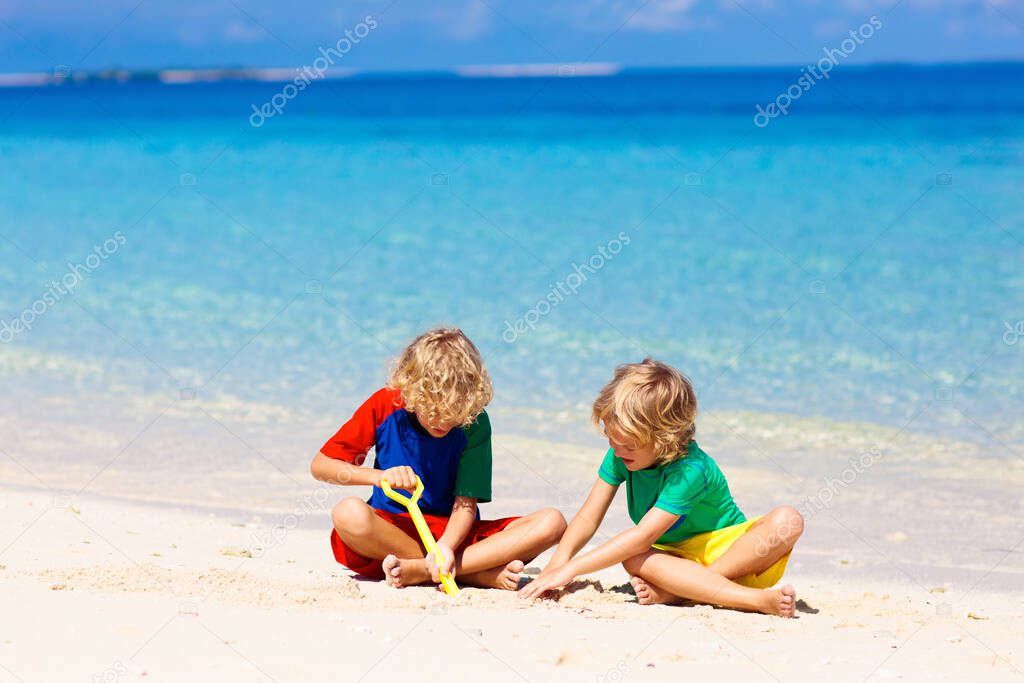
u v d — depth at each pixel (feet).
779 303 40.88
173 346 35.63
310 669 10.21
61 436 25.88
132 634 10.99
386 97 244.83
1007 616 13.94
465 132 130.41
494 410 28.53
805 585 16.08
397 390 15.25
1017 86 236.43
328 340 36.40
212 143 116.98
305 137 124.06
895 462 24.04
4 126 154.30
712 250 51.96
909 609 14.21
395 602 13.12
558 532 14.87
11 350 35.04
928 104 171.83
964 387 30.04
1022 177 73.97
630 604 13.85
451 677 10.20
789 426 26.89
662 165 88.69
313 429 26.78
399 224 61.31
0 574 13.20
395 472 14.70
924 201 65.31
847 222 59.06
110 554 15.20
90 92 291.58
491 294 43.24
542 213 64.44
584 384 31.01
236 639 11.00
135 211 67.72
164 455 24.36
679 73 513.04
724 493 14.73
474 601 13.46
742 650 11.63
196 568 14.64
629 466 14.34
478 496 15.02
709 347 34.96
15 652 10.29
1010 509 20.68
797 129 123.44
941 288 42.80
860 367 32.30
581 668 10.76
